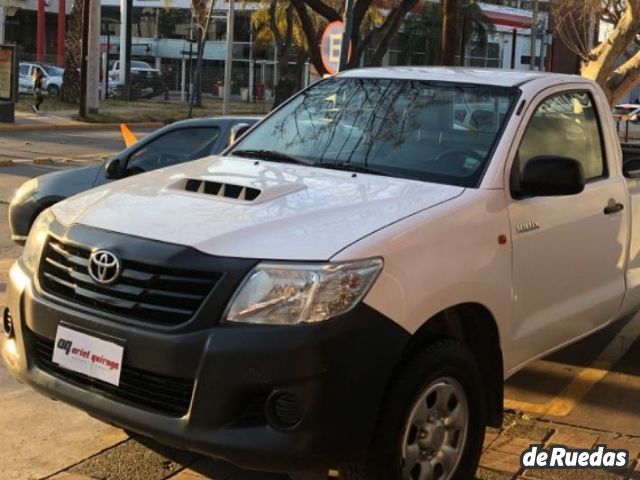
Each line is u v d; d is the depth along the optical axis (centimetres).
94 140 2362
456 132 441
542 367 585
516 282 406
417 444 350
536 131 454
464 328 395
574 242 457
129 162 795
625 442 452
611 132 532
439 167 421
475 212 383
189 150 801
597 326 508
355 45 1766
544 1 5566
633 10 1273
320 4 1722
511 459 426
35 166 1692
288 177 410
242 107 4419
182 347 317
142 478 400
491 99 453
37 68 2998
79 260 353
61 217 385
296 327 311
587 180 496
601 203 491
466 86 471
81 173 816
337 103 496
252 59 5466
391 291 329
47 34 6506
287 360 308
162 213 362
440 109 459
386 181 406
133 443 438
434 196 384
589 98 516
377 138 453
